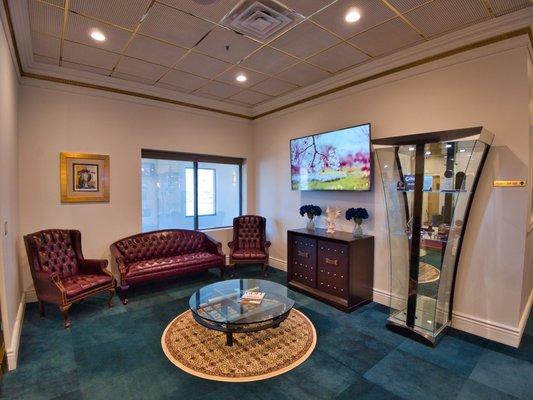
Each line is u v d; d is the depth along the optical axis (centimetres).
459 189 305
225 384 241
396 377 250
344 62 394
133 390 233
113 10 280
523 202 288
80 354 281
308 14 286
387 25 304
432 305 323
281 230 570
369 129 394
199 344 300
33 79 400
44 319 353
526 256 306
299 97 510
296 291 451
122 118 473
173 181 618
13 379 244
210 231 590
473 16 285
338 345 299
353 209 412
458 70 325
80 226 440
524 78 284
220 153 586
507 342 298
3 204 262
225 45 349
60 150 423
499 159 300
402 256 353
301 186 500
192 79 456
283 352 286
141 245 476
